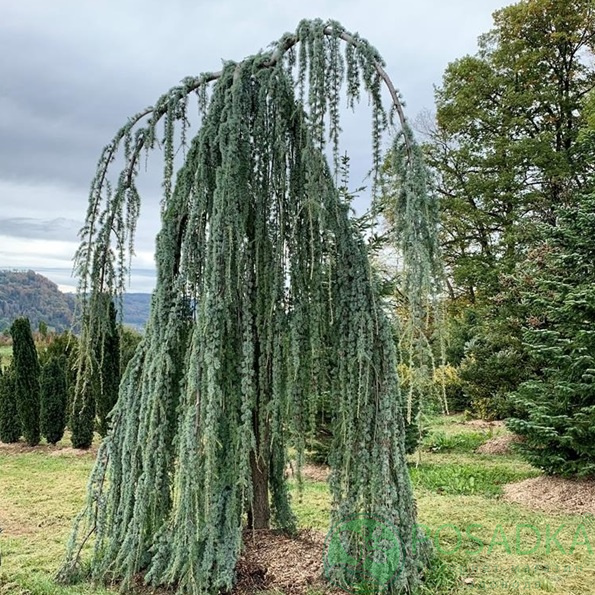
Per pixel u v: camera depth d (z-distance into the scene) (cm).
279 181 288
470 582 320
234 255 280
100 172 318
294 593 285
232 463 287
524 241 1295
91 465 745
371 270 283
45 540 419
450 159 1589
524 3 1427
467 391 936
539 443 573
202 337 273
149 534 303
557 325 606
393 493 283
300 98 265
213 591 282
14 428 918
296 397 283
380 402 284
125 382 315
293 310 288
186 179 298
